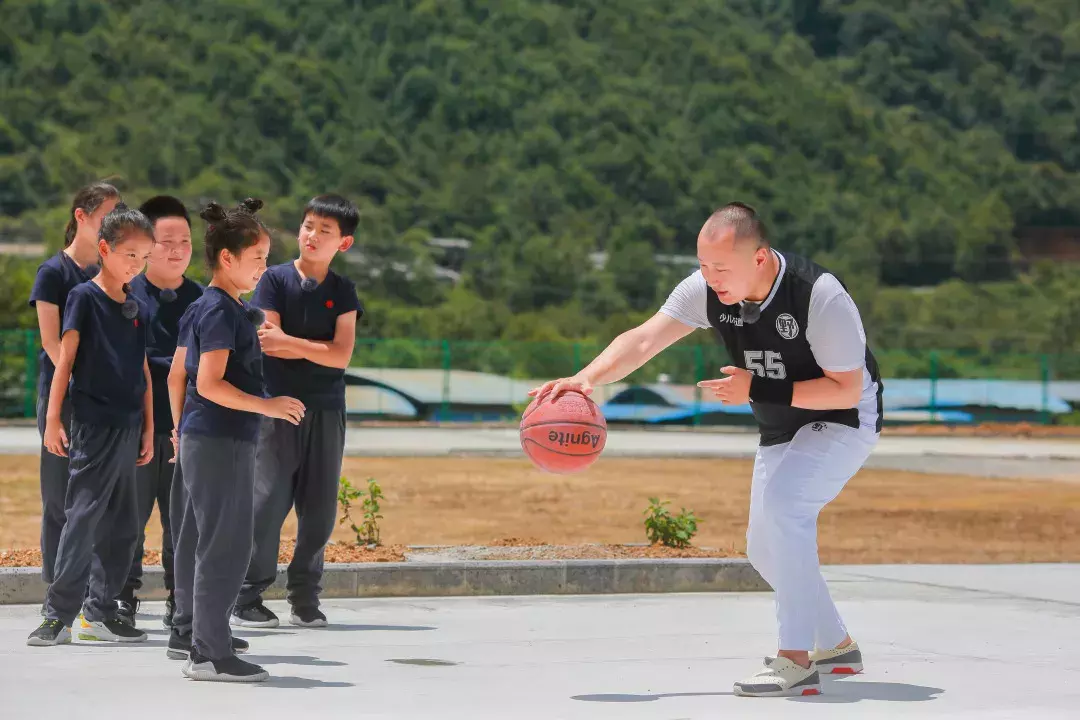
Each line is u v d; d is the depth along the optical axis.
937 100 174.50
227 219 6.51
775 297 6.38
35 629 8.02
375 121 136.00
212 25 141.88
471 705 5.96
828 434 6.54
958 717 5.85
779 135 143.12
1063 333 106.56
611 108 136.75
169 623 8.20
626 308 105.19
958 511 20.19
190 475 6.48
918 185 142.62
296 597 8.38
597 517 18.86
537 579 10.06
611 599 9.85
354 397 49.34
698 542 15.44
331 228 8.26
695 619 8.88
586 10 162.88
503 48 149.50
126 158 115.81
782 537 6.46
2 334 46.88
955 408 55.03
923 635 8.35
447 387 50.25
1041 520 19.05
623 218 120.62
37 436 35.69
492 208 121.25
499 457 30.56
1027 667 7.21
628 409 49.84
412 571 9.88
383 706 5.91
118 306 7.50
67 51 131.25
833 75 171.00
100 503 7.46
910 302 113.75
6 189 109.69
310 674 6.71
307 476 8.30
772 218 129.12
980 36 186.00
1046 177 151.12
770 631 8.40
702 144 139.12
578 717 5.73
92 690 6.18
